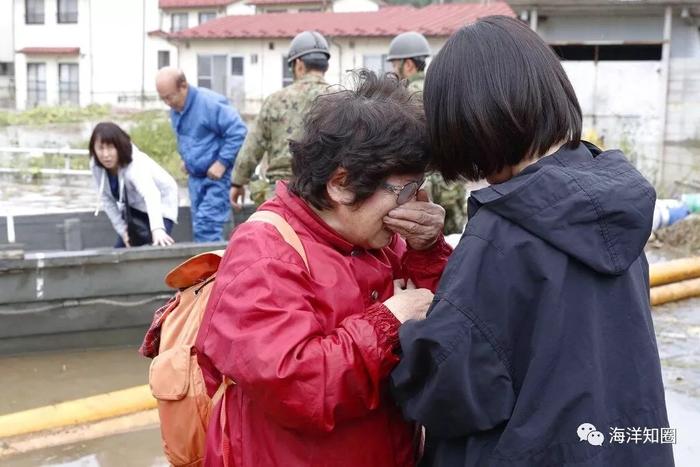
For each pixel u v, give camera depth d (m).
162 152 19.67
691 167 13.81
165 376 1.92
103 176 5.92
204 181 6.89
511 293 1.58
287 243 1.73
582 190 1.54
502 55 1.64
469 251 1.61
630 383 1.59
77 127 25.78
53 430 4.11
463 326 1.57
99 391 4.84
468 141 1.66
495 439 1.61
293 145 1.80
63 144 22.31
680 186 11.22
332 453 1.73
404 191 1.75
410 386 1.66
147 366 5.26
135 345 5.56
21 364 5.22
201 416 1.89
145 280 5.44
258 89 29.23
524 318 1.59
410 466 1.87
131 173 5.82
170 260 5.47
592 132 13.53
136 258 5.38
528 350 1.59
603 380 1.57
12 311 5.18
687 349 5.13
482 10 27.52
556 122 1.64
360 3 34.53
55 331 5.32
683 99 21.84
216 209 6.91
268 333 1.61
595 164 1.66
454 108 1.65
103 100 36.84
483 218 1.63
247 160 5.89
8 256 5.07
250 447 1.74
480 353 1.58
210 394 1.87
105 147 5.75
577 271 1.58
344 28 27.23
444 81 1.67
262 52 28.89
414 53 5.77
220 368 1.65
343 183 1.73
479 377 1.58
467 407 1.58
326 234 1.78
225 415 1.79
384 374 1.67
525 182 1.58
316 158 1.74
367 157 1.69
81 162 18.88
